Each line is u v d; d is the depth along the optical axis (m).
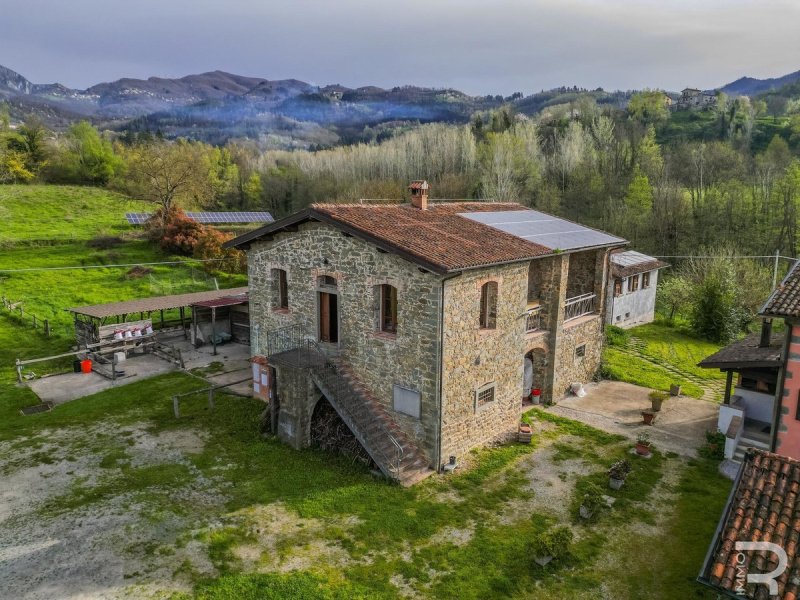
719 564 8.62
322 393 17.28
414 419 16.33
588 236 23.08
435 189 73.38
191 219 51.59
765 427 18.14
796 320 13.98
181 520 13.30
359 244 16.97
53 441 17.81
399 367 16.48
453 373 16.16
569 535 12.55
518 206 26.80
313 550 12.28
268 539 12.64
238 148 117.56
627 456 17.30
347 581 11.30
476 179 71.94
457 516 13.78
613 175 64.62
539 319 21.33
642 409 21.28
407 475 15.51
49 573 11.42
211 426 18.97
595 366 24.75
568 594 11.20
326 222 17.02
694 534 13.26
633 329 34.91
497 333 17.89
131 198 72.31
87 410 20.47
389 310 17.22
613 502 14.62
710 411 21.19
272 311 20.59
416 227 17.91
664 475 16.14
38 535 12.70
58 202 69.19
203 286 42.19
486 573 11.70
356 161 93.19
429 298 15.38
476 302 16.70
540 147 83.25
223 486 14.95
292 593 10.86
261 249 20.55
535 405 21.44
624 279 33.94
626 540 13.01
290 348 19.41
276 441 17.67
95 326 26.97
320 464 16.28
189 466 16.06
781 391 14.55
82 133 90.19
